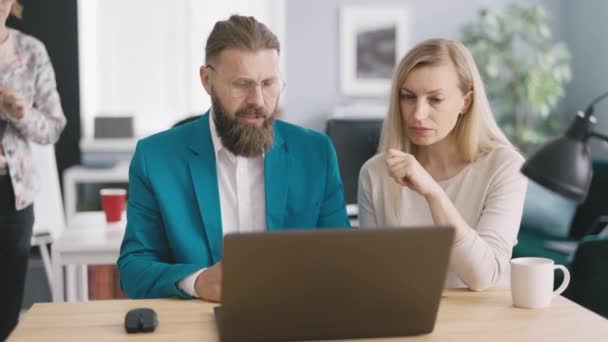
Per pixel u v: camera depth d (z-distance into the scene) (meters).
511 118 5.89
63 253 2.96
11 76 3.24
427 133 2.15
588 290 3.43
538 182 1.57
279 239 1.51
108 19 6.04
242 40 2.00
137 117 6.11
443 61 2.13
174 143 2.19
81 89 5.72
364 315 1.63
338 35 6.15
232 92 2.02
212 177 2.16
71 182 5.42
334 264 1.56
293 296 1.58
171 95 6.15
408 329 1.67
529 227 4.80
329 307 1.60
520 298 1.89
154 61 6.11
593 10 5.88
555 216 4.65
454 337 1.68
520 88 5.71
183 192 2.15
